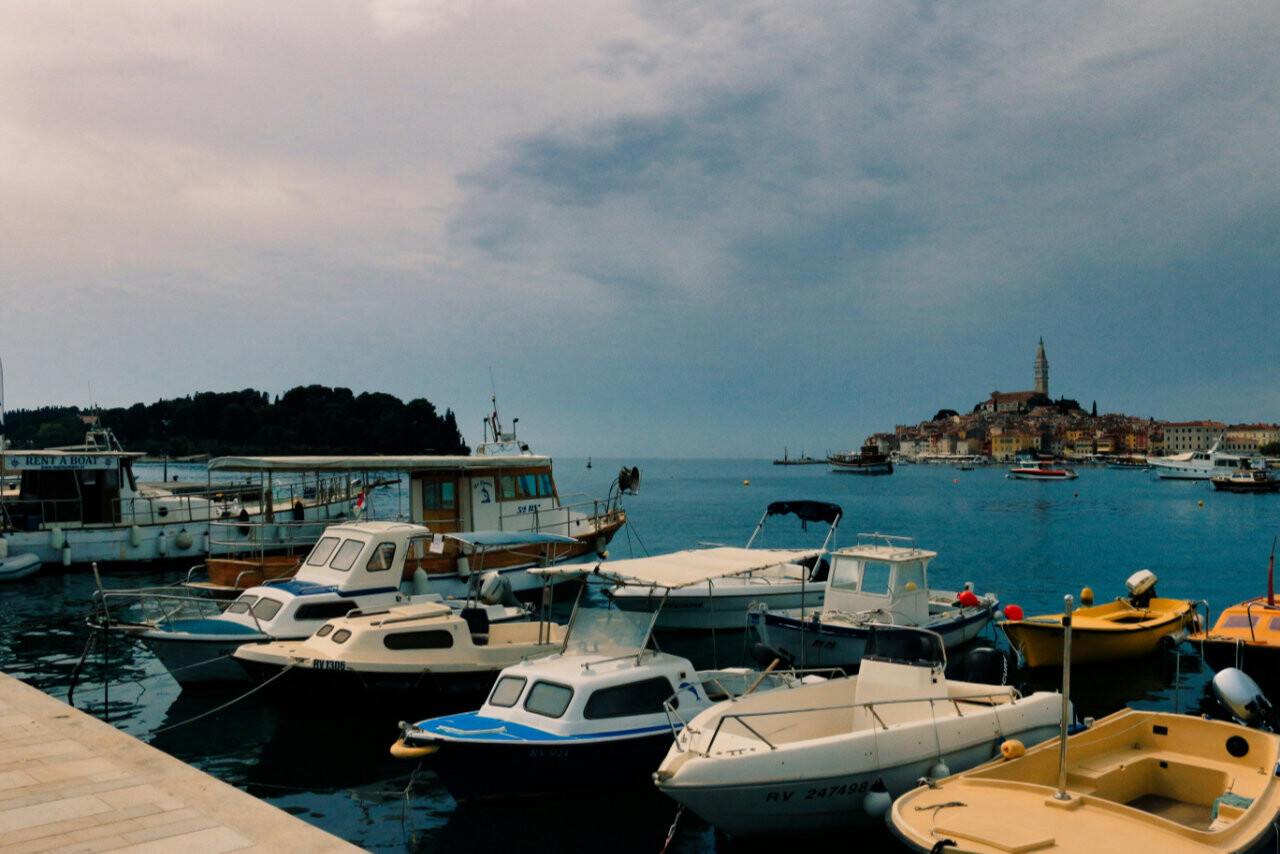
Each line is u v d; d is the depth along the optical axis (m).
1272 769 9.72
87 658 19.98
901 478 191.75
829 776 10.16
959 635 20.41
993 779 9.48
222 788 8.84
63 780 9.05
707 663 20.03
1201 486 132.00
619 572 13.79
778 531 56.44
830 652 18.59
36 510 33.59
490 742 10.84
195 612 19.69
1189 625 20.75
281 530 34.53
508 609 19.70
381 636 14.88
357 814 11.55
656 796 11.98
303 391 182.50
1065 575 35.22
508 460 27.48
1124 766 10.14
